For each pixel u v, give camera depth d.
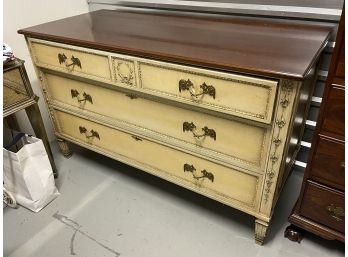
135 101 1.19
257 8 1.30
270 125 0.91
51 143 1.89
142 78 1.07
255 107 0.89
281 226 1.29
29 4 1.53
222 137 1.04
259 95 0.86
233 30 1.18
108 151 1.47
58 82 1.41
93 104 1.35
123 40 1.11
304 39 1.04
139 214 1.38
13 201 1.40
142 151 1.32
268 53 0.92
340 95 0.83
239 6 1.33
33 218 1.37
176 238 1.26
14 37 1.53
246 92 0.88
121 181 1.57
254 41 1.04
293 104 0.84
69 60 1.24
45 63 1.35
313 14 1.20
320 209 1.06
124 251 1.21
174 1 1.49
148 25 1.31
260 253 1.18
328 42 1.14
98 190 1.52
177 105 1.07
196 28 1.23
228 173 1.11
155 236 1.27
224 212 1.37
